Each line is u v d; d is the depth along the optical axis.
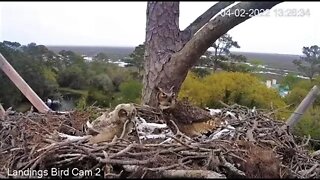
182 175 1.47
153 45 2.21
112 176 1.46
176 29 2.21
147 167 1.51
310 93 2.37
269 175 1.65
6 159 1.72
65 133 2.12
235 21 1.92
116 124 1.85
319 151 2.17
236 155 1.67
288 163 1.89
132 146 1.60
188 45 2.09
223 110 2.44
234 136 1.98
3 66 2.43
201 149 1.65
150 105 2.25
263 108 2.61
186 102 2.10
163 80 2.19
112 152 1.62
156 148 1.65
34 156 1.61
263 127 2.18
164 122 2.11
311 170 1.79
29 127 2.04
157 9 2.17
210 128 2.05
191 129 2.04
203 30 2.01
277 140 2.03
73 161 1.54
